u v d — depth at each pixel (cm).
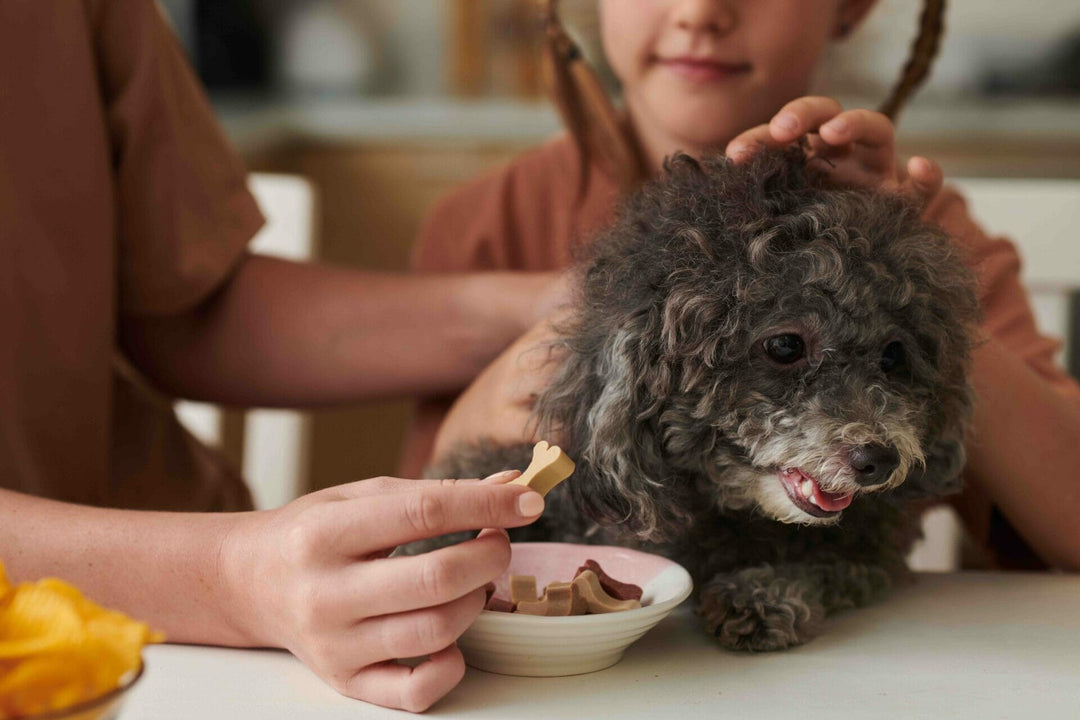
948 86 386
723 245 82
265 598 68
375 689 65
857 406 81
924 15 138
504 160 334
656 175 97
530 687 69
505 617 67
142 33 122
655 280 83
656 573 80
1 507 78
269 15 412
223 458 148
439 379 128
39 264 113
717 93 126
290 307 129
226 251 128
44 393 115
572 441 87
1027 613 86
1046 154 323
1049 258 161
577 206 148
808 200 84
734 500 87
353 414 297
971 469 109
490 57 395
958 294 88
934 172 94
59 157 115
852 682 70
